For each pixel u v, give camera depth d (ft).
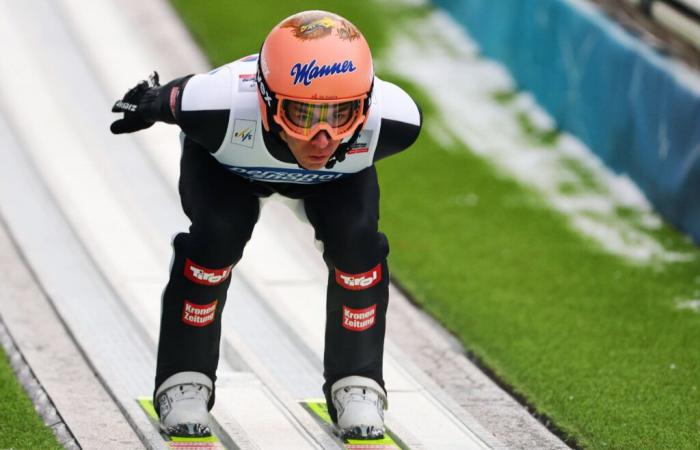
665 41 82.48
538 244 72.90
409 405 50.57
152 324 57.26
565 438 49.16
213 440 44.39
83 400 49.73
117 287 61.62
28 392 50.60
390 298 63.98
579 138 89.66
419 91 99.30
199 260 42.06
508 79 102.22
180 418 43.93
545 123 93.97
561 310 63.31
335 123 37.60
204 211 41.32
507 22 101.81
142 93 41.11
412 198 79.46
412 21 115.44
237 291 63.10
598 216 78.07
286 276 65.82
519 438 48.75
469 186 82.07
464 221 76.07
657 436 49.44
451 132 91.81
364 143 40.34
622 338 60.03
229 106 39.06
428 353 57.36
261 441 45.50
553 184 83.10
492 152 88.63
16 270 64.28
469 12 110.93
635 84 80.53
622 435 49.47
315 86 36.86
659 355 58.13
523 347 58.39
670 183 76.23
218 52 102.42
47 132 85.76
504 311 62.85
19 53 99.66
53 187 76.38
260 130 39.14
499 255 70.90
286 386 52.60
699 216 73.41
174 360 44.27
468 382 54.34
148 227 71.67
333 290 43.75
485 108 96.99
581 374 55.47
